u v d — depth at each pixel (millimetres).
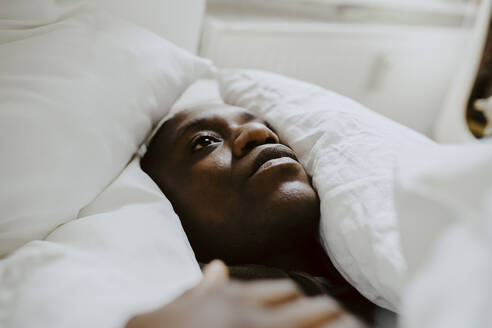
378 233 441
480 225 282
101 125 524
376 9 1683
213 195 562
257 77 782
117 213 476
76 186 486
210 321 260
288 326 261
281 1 1510
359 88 1568
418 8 1672
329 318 277
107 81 559
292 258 579
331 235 501
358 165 520
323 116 622
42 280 365
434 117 1864
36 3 600
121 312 344
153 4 864
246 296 276
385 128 592
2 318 338
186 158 608
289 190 530
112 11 820
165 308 291
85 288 360
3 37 563
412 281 308
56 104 491
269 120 677
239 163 566
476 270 260
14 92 479
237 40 1233
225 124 627
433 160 370
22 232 457
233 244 548
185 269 441
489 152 323
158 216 494
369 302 516
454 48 1677
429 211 342
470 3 1696
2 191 437
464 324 243
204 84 979
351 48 1439
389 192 471
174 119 672
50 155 467
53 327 325
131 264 413
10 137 450
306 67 1399
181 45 947
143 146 719
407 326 270
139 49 634
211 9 1395
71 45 562
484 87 1416
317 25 1389
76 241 431
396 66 1585
